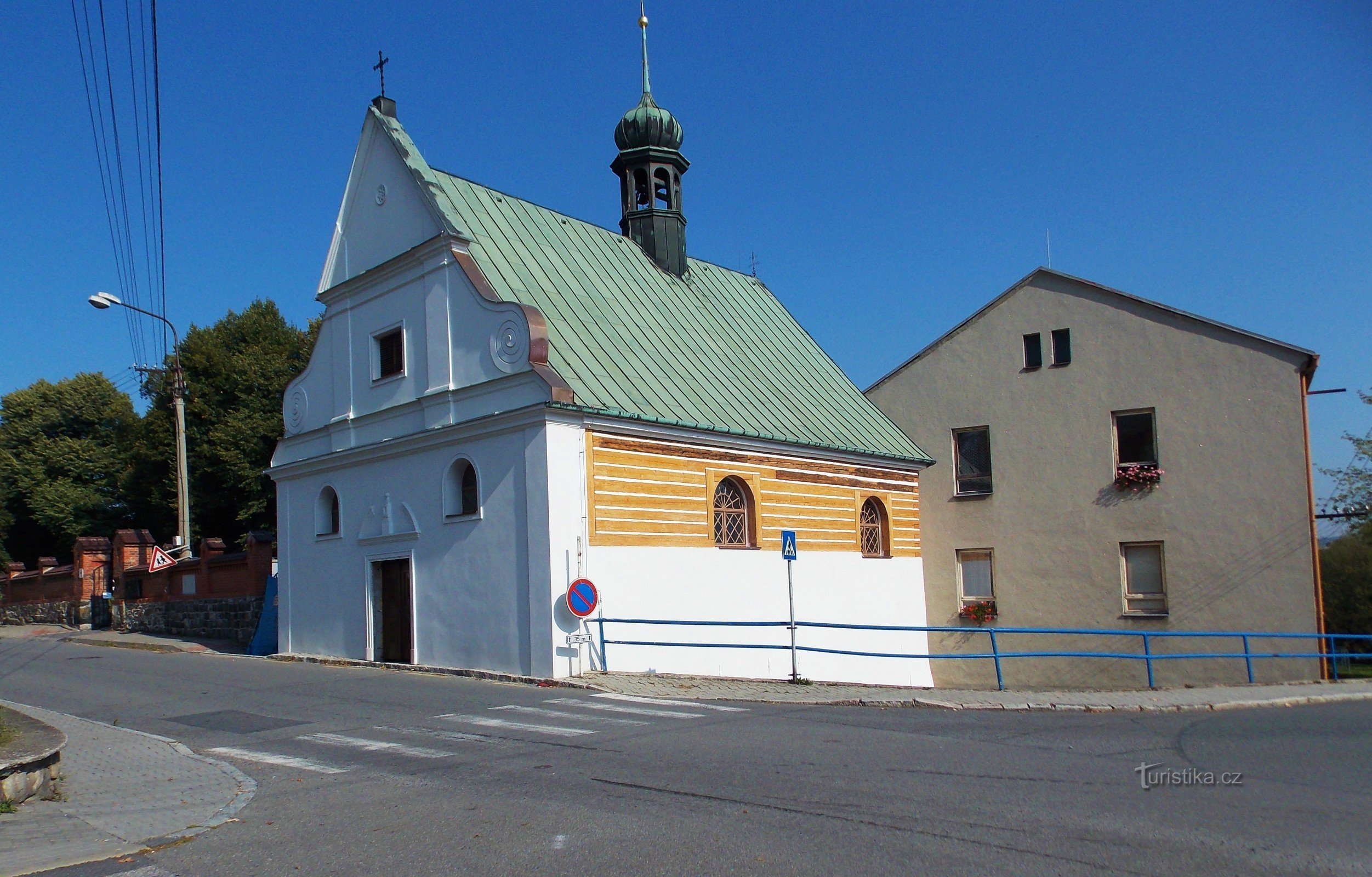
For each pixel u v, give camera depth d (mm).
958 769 9023
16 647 27297
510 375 18109
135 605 32500
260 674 18297
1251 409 23484
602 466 18266
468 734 11438
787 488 22656
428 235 20234
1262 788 8117
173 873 6621
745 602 21141
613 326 21969
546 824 7336
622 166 27484
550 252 22812
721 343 25250
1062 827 6945
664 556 19266
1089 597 25094
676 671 19250
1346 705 14062
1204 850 6355
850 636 24047
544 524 17266
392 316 20984
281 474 23406
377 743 11047
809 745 10359
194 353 43625
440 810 7895
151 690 16172
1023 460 26234
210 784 9156
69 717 13453
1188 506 24062
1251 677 17594
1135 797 7832
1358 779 8477
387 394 20891
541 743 10750
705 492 20391
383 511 20656
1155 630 24203
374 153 21875
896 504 26234
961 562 27000
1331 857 6191
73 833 7594
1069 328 25859
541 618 17125
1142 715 12906
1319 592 22469
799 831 6945
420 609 19578
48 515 50188
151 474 44969
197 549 41750
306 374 23328
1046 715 12812
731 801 7840
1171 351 24500
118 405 56062
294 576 23016
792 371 26547
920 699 14117
